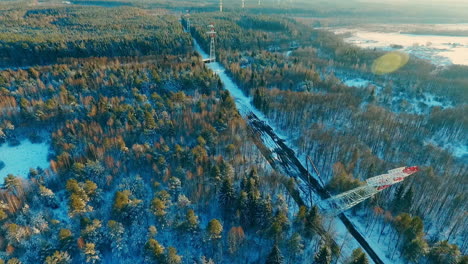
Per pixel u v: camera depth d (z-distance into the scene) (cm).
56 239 6700
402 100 14962
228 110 12262
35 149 10725
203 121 11175
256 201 7519
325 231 7575
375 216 8219
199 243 7112
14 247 6556
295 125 12875
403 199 8044
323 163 10531
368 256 7644
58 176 8906
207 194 8175
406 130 11731
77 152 9856
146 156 9325
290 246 6856
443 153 10238
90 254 6500
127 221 7369
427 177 8862
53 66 15425
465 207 8206
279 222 7225
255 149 11062
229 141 10631
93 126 10606
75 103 11938
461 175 9250
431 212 8500
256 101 14650
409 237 7038
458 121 12388
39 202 8019
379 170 9362
